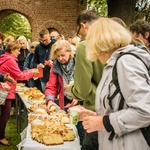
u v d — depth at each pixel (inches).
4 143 183.9
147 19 393.1
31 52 245.9
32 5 480.7
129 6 367.2
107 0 381.7
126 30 68.9
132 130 62.2
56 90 130.9
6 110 177.0
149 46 124.9
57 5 487.2
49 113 119.9
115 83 64.2
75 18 492.4
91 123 66.0
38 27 485.1
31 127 99.4
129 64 62.9
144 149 63.5
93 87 95.5
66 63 128.5
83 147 97.6
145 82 61.5
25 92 182.1
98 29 66.8
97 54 67.2
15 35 776.3
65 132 92.0
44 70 207.9
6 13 565.6
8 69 168.9
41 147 82.7
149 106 59.9
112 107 65.6
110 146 65.9
